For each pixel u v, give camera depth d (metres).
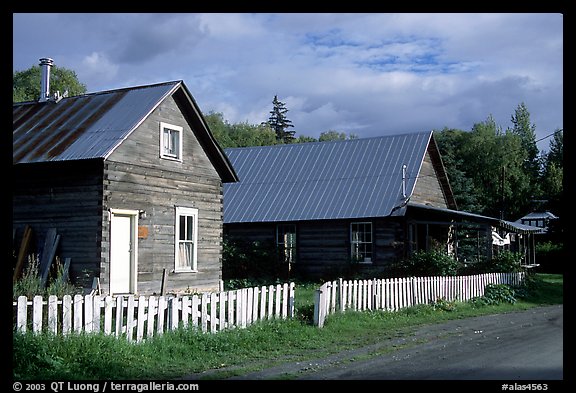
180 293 22.45
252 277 32.19
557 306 24.64
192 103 23.36
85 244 19.66
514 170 68.56
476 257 37.97
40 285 15.66
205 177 24.58
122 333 12.89
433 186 36.72
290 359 12.60
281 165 38.31
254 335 14.73
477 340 14.83
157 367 11.70
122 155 20.52
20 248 19.94
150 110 21.44
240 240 34.00
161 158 22.30
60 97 24.33
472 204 54.91
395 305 20.86
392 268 28.45
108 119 21.59
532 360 11.90
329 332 15.93
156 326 13.92
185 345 13.35
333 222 33.03
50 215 20.27
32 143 21.00
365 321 17.95
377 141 37.00
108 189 19.84
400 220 31.53
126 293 20.38
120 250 20.36
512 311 22.77
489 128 70.69
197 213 23.95
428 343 14.50
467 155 69.44
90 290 19.22
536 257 51.91
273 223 34.41
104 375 10.81
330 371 11.25
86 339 11.73
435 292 23.02
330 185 35.00
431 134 35.69
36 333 11.46
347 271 31.62
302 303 19.00
